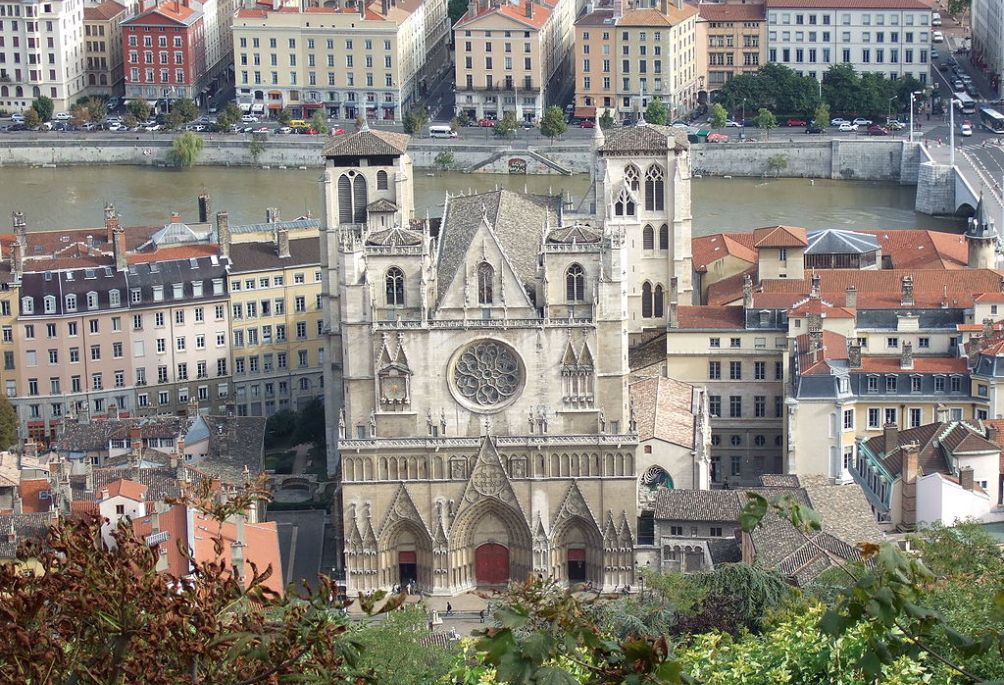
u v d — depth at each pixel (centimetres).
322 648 13538
